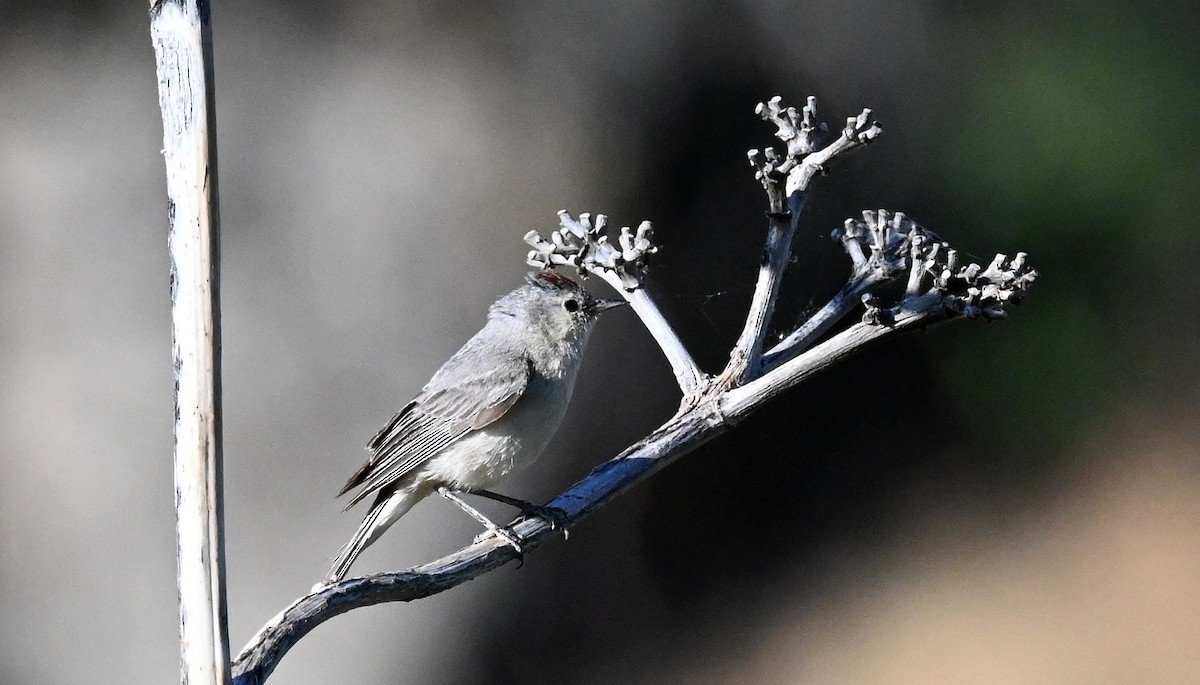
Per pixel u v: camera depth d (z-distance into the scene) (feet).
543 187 44.39
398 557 41.39
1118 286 58.29
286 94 41.88
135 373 40.04
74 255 39.99
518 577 46.98
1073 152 57.88
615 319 46.52
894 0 55.21
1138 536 53.31
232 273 40.91
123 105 40.45
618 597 49.90
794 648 50.06
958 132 57.31
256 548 40.24
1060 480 56.03
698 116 48.39
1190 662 47.44
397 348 41.73
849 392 56.70
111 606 40.06
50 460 39.75
